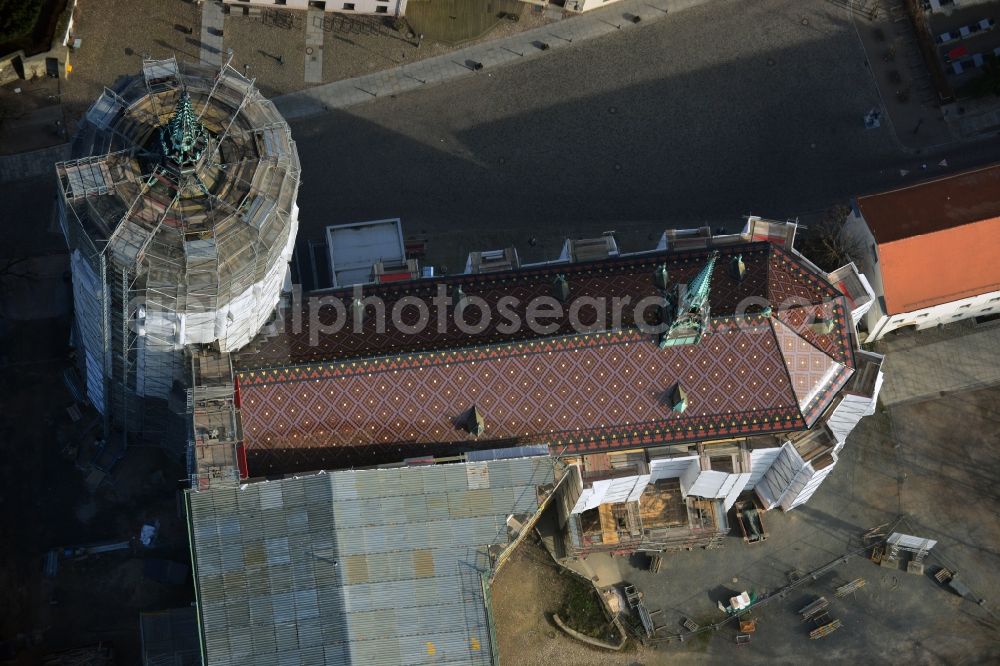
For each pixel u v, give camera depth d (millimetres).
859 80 149625
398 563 113250
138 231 100938
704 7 151000
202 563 112875
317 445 116812
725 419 119562
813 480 126312
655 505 131625
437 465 114688
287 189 104750
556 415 118250
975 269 134250
